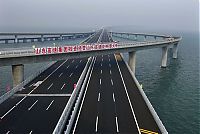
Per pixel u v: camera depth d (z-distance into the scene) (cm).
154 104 7106
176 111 6600
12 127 4178
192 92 8450
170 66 13338
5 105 5281
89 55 9025
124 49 10356
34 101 5541
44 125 4259
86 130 4019
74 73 8531
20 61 6869
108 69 9338
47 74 8319
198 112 6569
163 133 3812
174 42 15038
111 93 6194
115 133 3909
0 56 6234
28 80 7169
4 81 9188
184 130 5462
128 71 9006
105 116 4631
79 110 4950
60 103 5422
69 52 8119
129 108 5084
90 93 6184
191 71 12106
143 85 9156
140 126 4172
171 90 8625
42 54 7300
